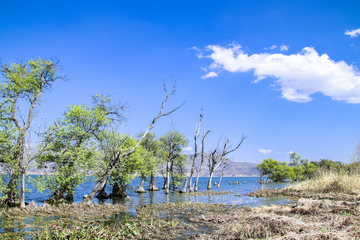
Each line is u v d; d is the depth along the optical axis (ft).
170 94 85.35
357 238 23.36
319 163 283.18
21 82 72.49
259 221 35.32
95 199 98.94
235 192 133.59
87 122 86.74
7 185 69.26
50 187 79.30
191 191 142.82
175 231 36.32
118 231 35.42
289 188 102.22
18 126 71.41
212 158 175.42
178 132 165.07
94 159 83.35
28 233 36.17
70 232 33.19
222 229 34.99
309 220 37.09
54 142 80.12
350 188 81.00
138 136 160.86
